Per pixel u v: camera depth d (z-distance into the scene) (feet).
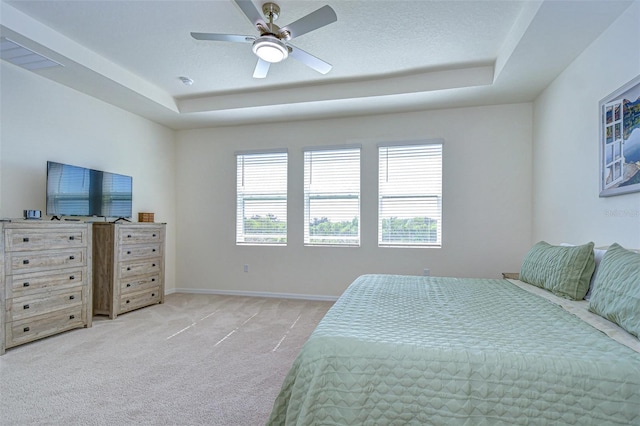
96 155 12.57
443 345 4.14
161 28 8.87
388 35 9.16
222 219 16.17
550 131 11.06
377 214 14.38
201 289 16.33
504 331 4.67
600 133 8.00
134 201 14.33
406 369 3.91
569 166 9.74
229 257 16.05
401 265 14.12
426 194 13.98
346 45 9.70
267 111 13.87
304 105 13.12
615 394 3.47
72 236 10.31
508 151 13.09
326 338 4.37
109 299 11.79
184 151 16.70
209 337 9.87
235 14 8.27
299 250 15.20
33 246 9.18
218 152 16.28
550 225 11.09
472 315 5.48
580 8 7.09
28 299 9.06
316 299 14.94
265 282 15.58
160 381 7.14
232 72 11.51
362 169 14.53
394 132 14.21
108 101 12.80
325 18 6.93
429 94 11.98
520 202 13.00
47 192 10.28
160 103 13.10
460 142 13.55
